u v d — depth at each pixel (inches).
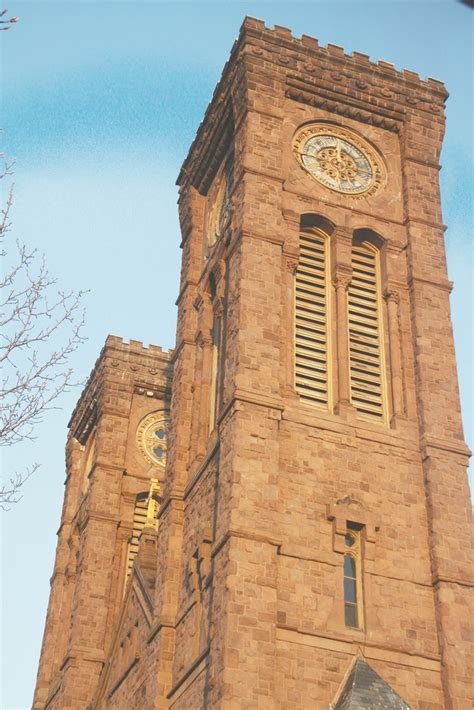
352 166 2290.8
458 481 1905.8
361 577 1771.7
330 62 2375.7
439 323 2101.4
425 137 2364.7
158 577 2042.3
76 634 2519.7
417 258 2174.0
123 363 2957.7
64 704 2421.3
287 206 2154.3
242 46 2324.1
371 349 2086.6
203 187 2534.5
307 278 2124.8
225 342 2130.9
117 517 2714.1
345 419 1932.8
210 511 1877.5
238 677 1565.0
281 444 1852.9
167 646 1909.4
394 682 1669.5
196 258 2448.3
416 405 2004.2
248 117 2222.0
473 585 1795.0
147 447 2864.2
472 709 1669.5
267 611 1637.6
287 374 1961.1
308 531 1777.8
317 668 1636.3
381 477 1884.8
